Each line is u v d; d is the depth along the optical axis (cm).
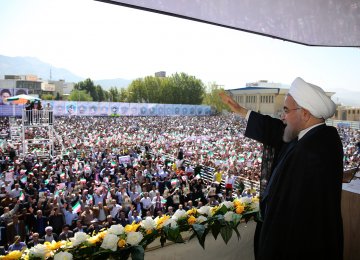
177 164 1931
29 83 8662
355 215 251
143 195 1155
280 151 223
